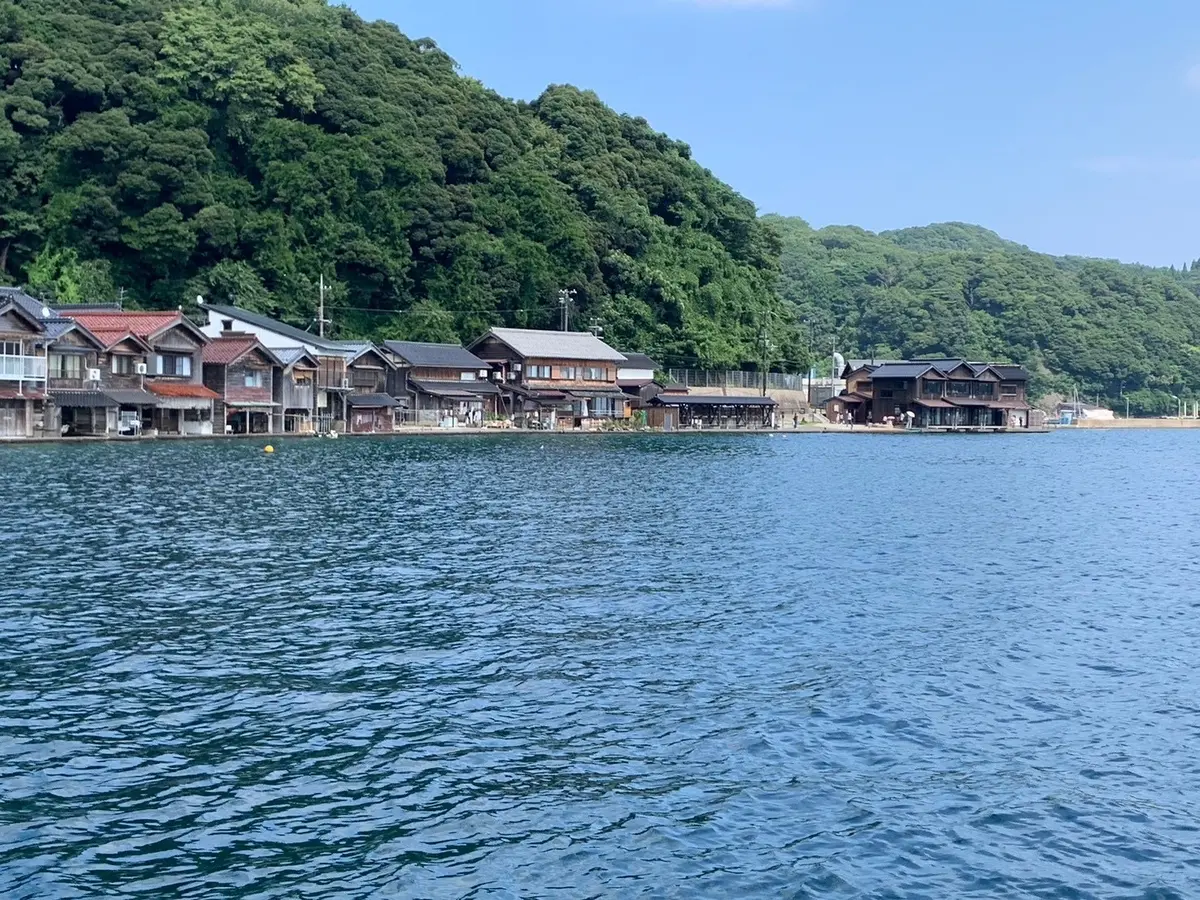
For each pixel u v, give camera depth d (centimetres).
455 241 13775
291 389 10344
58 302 10706
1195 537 5075
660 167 17975
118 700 2203
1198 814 1794
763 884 1539
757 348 17362
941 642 2812
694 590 3378
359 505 5156
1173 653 2783
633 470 7838
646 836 1673
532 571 3622
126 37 12912
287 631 2752
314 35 14600
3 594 3047
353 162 13000
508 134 15950
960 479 8012
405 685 2345
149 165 11538
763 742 2053
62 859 1566
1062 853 1648
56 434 8244
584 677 2423
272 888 1509
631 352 15175
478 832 1678
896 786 1872
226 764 1905
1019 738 2114
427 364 12112
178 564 3544
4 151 11256
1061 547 4612
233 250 12244
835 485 7125
